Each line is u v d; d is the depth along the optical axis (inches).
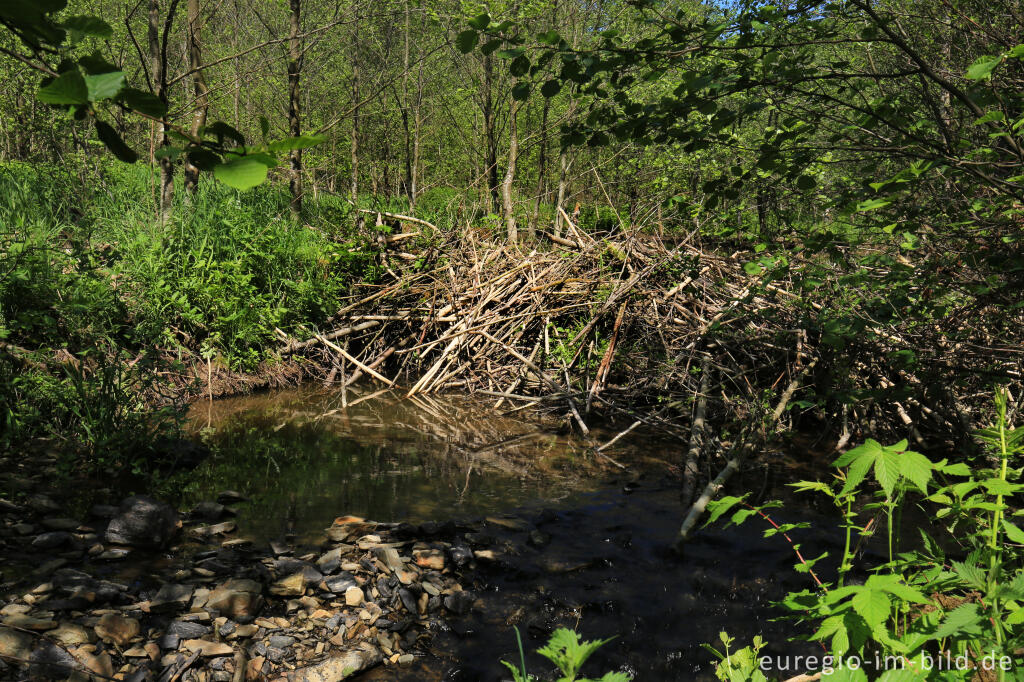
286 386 304.5
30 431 207.3
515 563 158.9
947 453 228.4
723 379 275.1
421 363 339.9
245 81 504.4
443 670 122.9
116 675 110.0
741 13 145.0
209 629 124.9
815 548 165.5
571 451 240.4
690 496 196.7
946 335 212.5
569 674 60.7
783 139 157.8
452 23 526.3
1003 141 164.6
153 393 250.5
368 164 911.7
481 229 379.9
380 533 168.7
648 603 144.2
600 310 304.3
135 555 149.6
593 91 159.9
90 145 445.4
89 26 45.8
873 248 238.5
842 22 173.2
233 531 166.1
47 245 273.3
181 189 360.2
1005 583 67.7
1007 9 178.1
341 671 119.4
